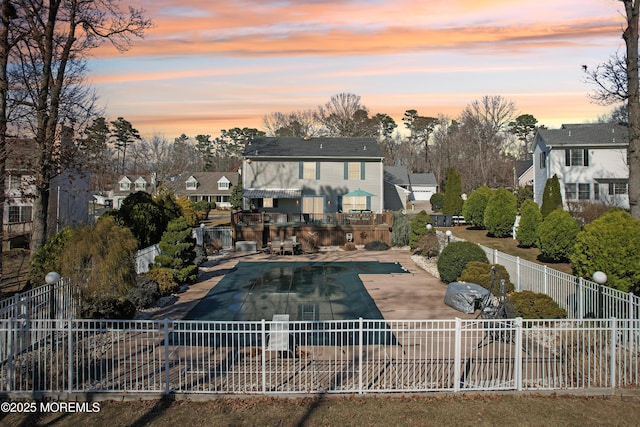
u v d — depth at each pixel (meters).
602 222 11.60
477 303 13.38
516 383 7.82
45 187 16.14
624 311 9.83
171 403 7.46
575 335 10.54
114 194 66.50
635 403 7.46
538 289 13.70
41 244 15.87
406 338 10.82
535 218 22.72
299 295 15.51
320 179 35.38
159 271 15.41
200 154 103.38
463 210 32.56
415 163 90.38
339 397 7.61
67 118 17.55
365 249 26.75
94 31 17.14
